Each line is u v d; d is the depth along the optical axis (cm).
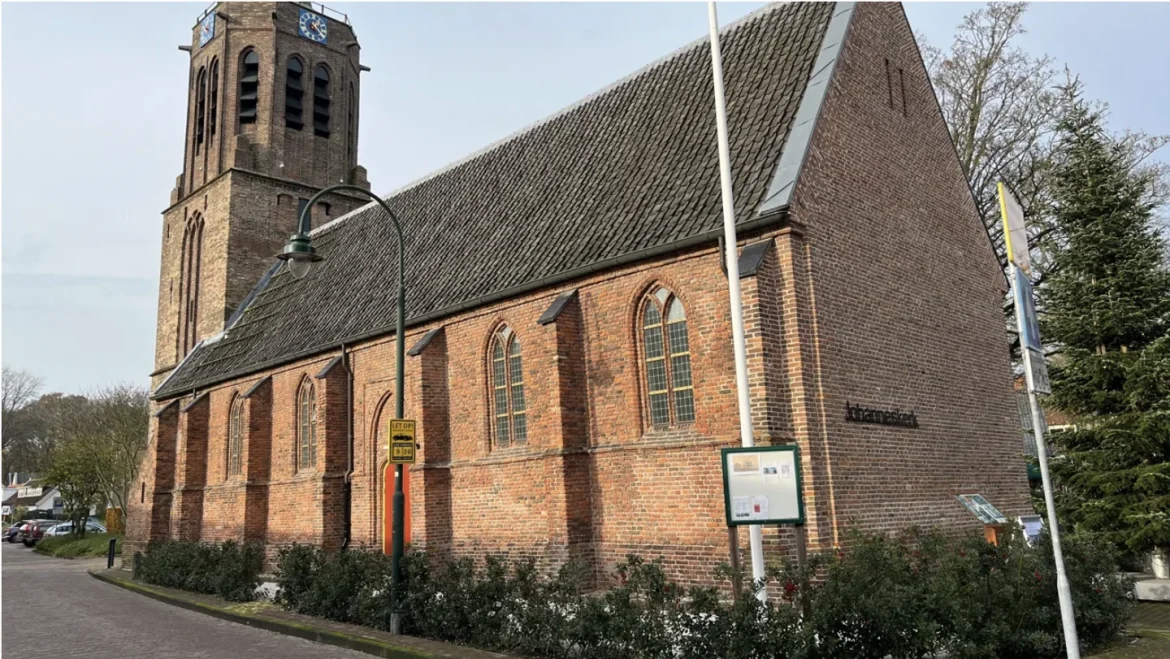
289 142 3959
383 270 2781
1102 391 1955
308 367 2764
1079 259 2028
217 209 3794
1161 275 1953
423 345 2183
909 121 2005
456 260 2392
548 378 1817
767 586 1408
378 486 2411
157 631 1639
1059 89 2814
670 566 1612
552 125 2617
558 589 1199
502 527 1973
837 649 936
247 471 2888
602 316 1819
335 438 2538
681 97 2139
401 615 1393
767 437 1447
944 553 1122
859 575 999
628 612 1045
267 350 3011
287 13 4022
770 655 930
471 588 1321
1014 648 1084
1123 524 1875
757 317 1482
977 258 2161
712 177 1769
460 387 2161
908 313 1812
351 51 4319
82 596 2428
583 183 2191
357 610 1505
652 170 1981
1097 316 1975
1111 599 1193
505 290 1998
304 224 1486
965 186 2195
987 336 2114
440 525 2125
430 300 2294
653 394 1719
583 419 1822
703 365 1603
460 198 2747
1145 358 1894
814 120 1659
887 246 1798
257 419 2930
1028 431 2612
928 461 1752
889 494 1611
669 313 1708
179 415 3581
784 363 1508
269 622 1609
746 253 1552
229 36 3991
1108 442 1920
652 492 1667
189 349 3878
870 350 1659
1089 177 2064
